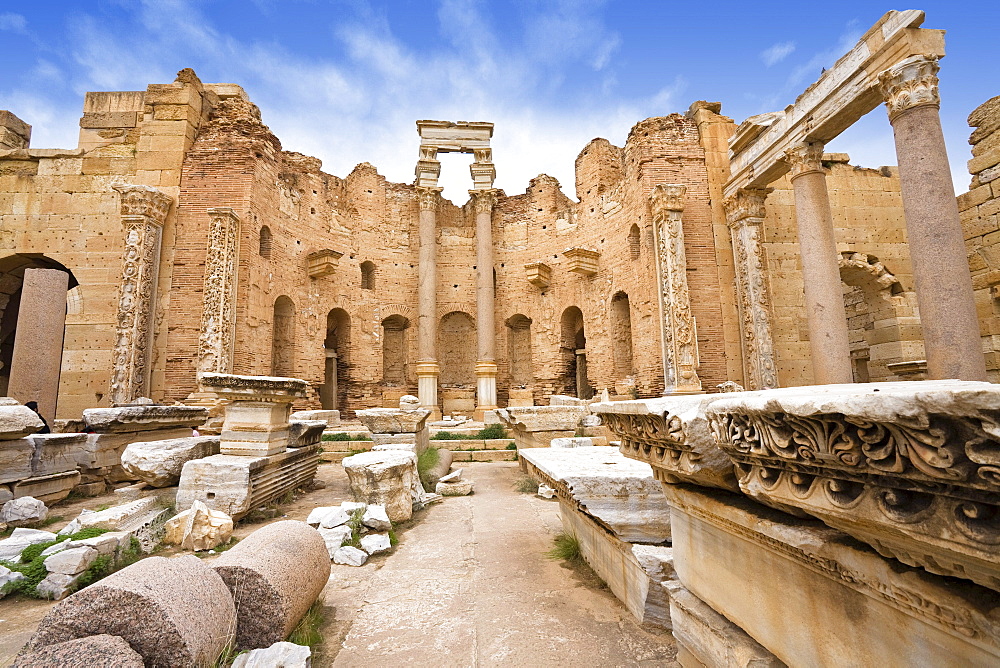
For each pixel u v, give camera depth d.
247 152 17.12
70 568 4.28
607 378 20.38
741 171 15.26
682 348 14.99
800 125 12.42
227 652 2.76
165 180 16.58
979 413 0.97
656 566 3.42
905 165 9.12
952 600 1.32
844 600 1.78
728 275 16.12
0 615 3.85
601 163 21.56
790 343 16.23
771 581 2.18
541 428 11.93
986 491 1.08
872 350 17.70
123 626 2.38
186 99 17.06
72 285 18.17
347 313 22.22
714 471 2.36
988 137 11.91
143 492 7.10
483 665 3.02
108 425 8.94
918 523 1.27
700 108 17.42
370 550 5.24
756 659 2.18
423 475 9.42
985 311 11.85
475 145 23.56
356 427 16.92
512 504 7.73
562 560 4.97
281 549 3.46
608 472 4.28
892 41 9.69
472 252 25.61
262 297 17.70
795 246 16.86
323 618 3.68
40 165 16.72
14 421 6.82
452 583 4.40
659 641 3.22
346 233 22.55
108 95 17.66
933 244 8.68
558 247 23.44
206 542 5.23
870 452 1.33
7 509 6.26
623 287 19.59
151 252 15.70
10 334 19.86
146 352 15.34
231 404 7.22
